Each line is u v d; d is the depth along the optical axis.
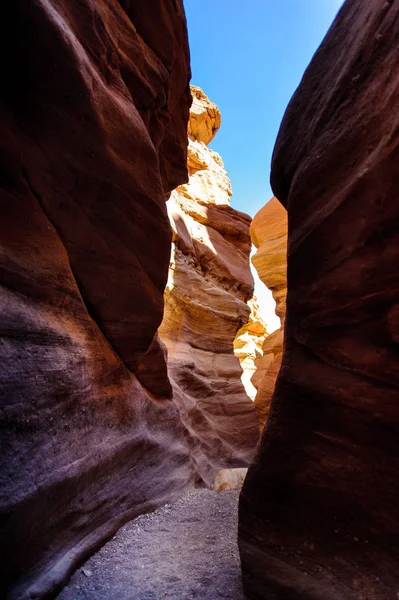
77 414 4.37
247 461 13.62
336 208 2.89
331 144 3.10
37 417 3.57
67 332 4.39
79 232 4.87
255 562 3.16
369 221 2.61
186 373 13.45
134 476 5.62
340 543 2.72
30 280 3.93
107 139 4.83
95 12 4.84
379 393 2.57
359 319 2.69
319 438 2.92
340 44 3.56
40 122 4.11
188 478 7.46
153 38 6.67
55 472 3.68
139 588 3.51
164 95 7.02
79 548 3.95
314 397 2.98
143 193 5.60
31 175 4.14
